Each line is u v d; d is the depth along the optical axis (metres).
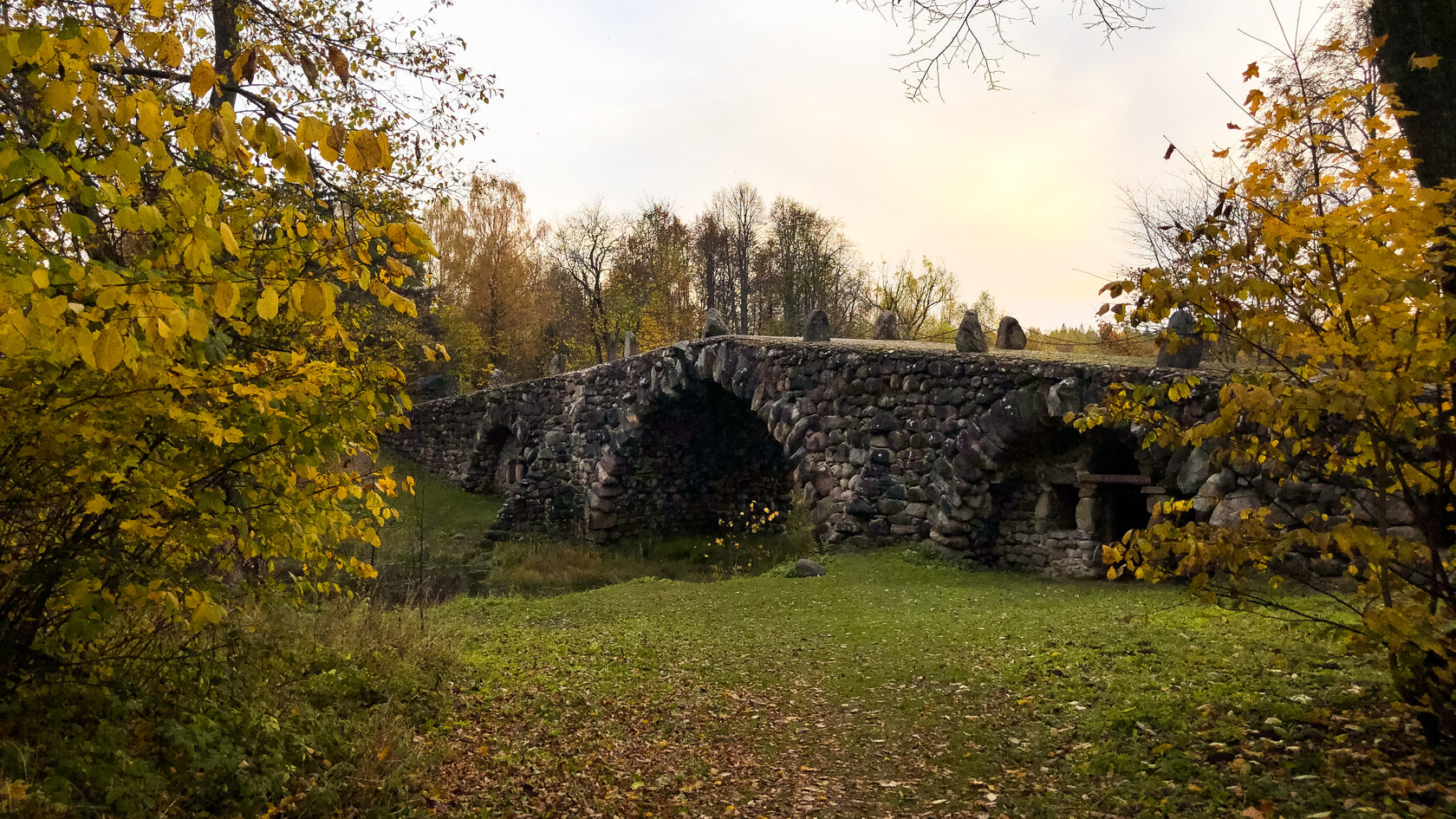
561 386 23.06
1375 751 3.62
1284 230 3.55
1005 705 5.63
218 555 4.15
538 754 5.05
